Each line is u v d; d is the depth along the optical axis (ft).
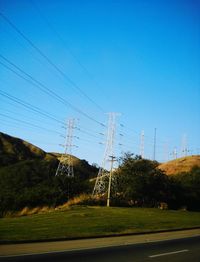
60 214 118.01
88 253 51.13
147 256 50.37
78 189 195.21
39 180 213.05
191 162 349.61
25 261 42.91
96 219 105.81
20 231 71.92
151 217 125.18
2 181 203.31
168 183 197.67
